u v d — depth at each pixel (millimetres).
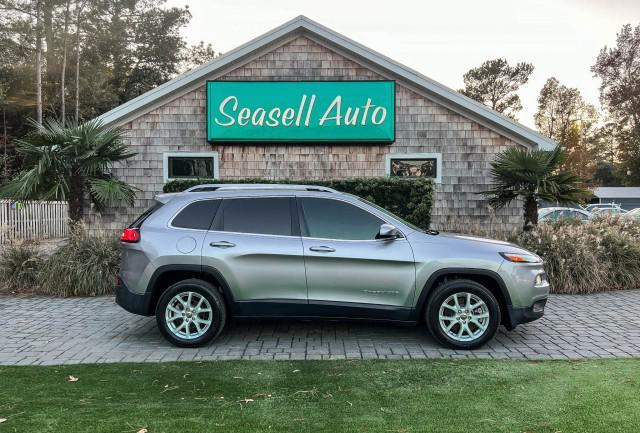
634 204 46906
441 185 12477
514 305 5797
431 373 4980
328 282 5820
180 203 6164
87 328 6914
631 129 60438
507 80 69750
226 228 6016
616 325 6945
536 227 10344
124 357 5609
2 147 36281
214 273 5875
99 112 41875
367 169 12508
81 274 9148
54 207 22172
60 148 10258
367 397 4355
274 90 12336
